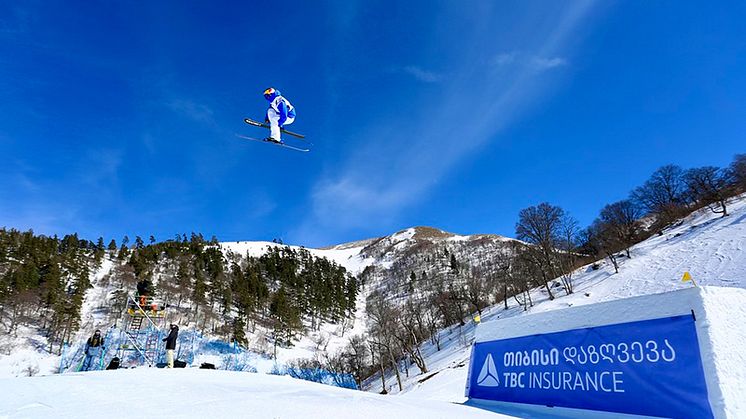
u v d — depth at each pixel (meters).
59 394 6.19
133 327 22.61
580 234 70.31
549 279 53.72
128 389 6.77
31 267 83.19
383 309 62.84
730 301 4.96
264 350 76.88
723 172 59.44
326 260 164.50
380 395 7.20
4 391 6.36
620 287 35.97
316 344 90.12
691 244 38.78
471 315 58.78
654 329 5.14
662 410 4.64
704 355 4.52
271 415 4.81
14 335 65.88
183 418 4.59
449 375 25.95
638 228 70.50
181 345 61.69
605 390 5.33
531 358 6.56
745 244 31.75
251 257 143.75
